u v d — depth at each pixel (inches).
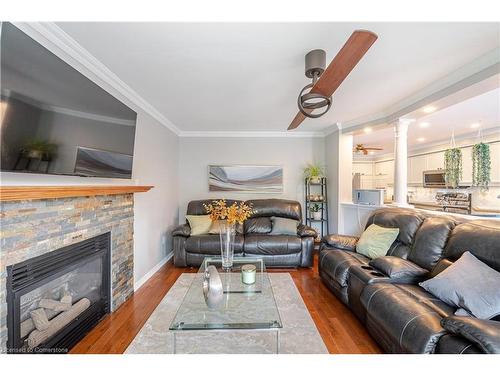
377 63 76.4
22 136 47.3
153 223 127.7
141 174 113.6
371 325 68.1
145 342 70.2
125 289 95.8
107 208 84.0
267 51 69.4
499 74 69.8
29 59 47.7
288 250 132.4
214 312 64.9
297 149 177.8
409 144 213.8
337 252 103.6
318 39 63.6
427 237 82.5
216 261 107.7
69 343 67.1
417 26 58.3
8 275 49.3
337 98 107.2
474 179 161.2
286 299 97.4
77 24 57.4
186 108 123.0
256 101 112.3
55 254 61.7
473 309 53.0
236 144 176.7
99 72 80.3
